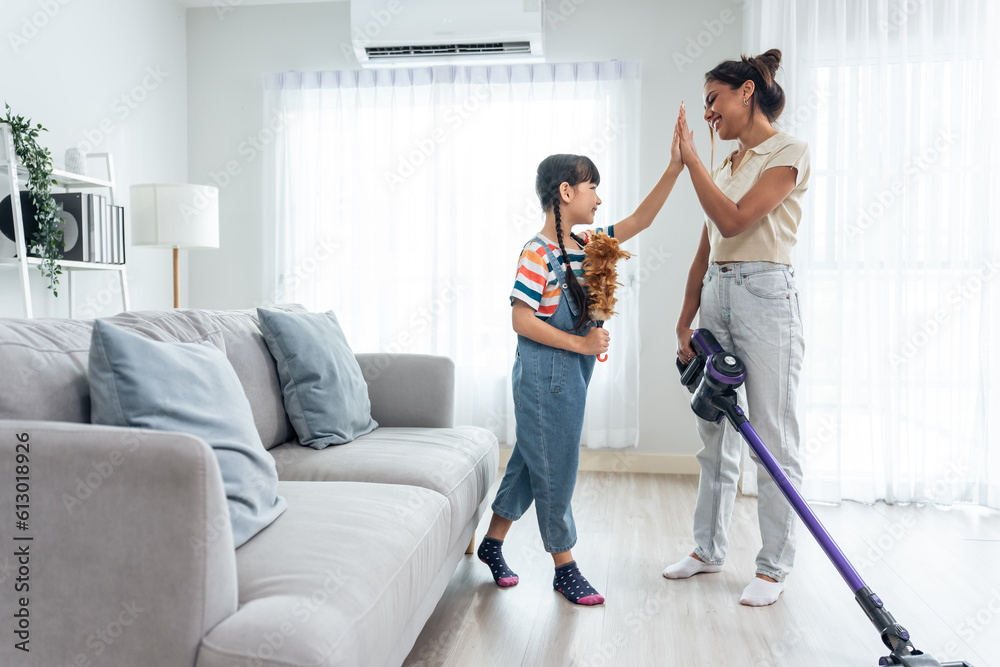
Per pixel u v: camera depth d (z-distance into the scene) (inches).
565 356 71.4
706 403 67.5
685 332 88.7
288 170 147.3
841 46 113.6
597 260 70.8
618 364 137.8
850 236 115.1
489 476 83.4
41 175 105.6
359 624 37.1
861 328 115.6
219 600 33.9
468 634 65.7
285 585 38.1
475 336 143.3
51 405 44.3
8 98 110.5
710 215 73.8
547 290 71.7
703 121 137.6
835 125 114.7
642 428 140.4
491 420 142.9
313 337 78.3
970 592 76.9
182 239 122.2
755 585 74.5
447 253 143.9
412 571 47.8
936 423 113.8
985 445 111.7
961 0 111.3
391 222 145.2
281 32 150.2
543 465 72.4
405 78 144.4
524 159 140.0
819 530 59.3
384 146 145.5
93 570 33.3
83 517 33.3
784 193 73.3
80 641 33.6
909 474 115.0
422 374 91.0
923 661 49.5
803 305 116.5
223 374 53.1
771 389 75.7
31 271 116.0
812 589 77.7
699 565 82.0
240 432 49.5
